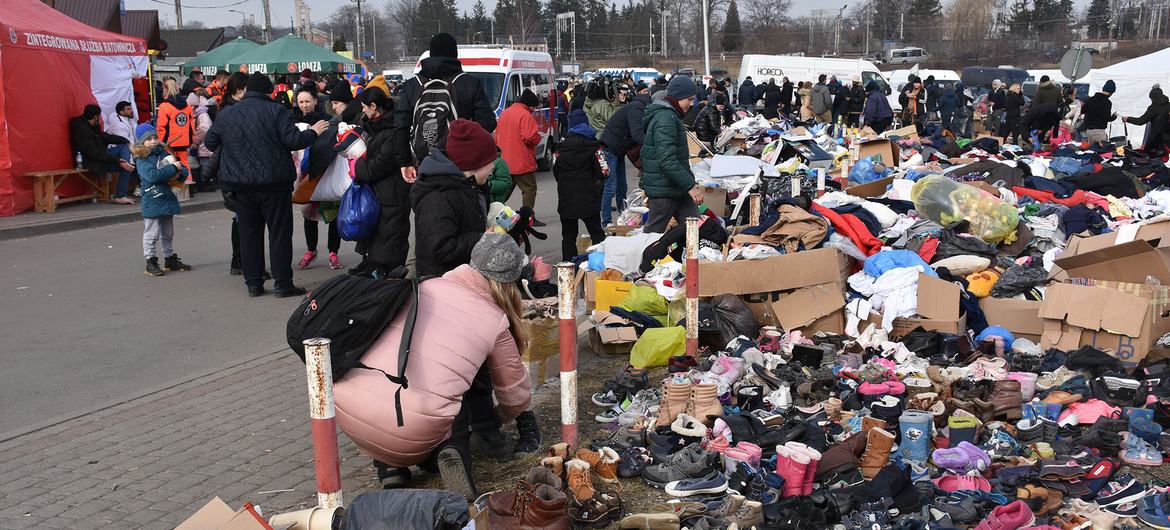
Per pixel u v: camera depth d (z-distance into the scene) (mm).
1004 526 4004
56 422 5832
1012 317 7023
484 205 5594
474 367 4363
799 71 34812
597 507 4246
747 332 7016
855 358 6398
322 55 26922
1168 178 13633
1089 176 12172
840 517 4258
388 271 8547
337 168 9625
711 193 11711
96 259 11461
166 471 5027
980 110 30406
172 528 4324
